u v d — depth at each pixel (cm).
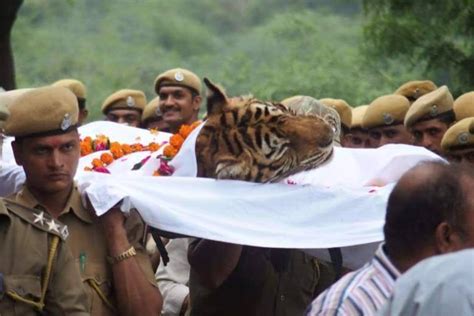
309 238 673
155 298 664
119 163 732
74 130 659
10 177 707
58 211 664
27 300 605
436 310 422
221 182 673
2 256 607
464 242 503
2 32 1252
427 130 991
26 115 651
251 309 725
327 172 700
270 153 673
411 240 505
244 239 666
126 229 672
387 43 1318
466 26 1292
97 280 661
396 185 511
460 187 505
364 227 675
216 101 689
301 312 741
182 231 663
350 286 509
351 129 1100
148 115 1183
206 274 707
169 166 698
